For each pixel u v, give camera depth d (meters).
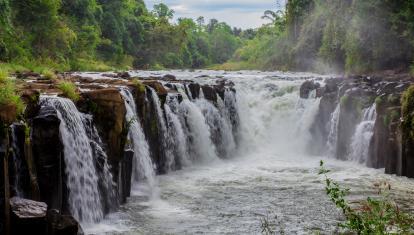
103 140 15.76
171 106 23.45
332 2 48.03
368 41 38.03
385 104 23.03
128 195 17.36
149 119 20.97
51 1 45.75
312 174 22.12
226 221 14.94
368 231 8.27
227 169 23.42
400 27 35.84
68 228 11.09
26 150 12.05
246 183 20.23
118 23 80.62
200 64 125.69
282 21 78.00
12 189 11.48
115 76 28.94
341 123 26.05
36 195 12.23
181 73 45.03
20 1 43.88
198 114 25.16
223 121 27.53
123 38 82.81
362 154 24.56
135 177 19.03
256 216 15.52
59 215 11.37
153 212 15.79
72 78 22.03
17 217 10.54
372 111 24.42
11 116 11.66
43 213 10.75
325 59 48.88
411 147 20.84
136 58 87.81
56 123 12.80
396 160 21.81
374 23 36.94
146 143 20.09
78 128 14.39
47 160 12.66
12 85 13.10
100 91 15.95
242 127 30.00
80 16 64.06
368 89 25.95
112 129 16.00
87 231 13.68
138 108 19.98
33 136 12.57
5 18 38.00
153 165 21.08
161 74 40.25
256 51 83.44
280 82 31.92
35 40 44.97
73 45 55.00
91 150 14.94
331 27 47.66
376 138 23.22
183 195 18.09
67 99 14.48
